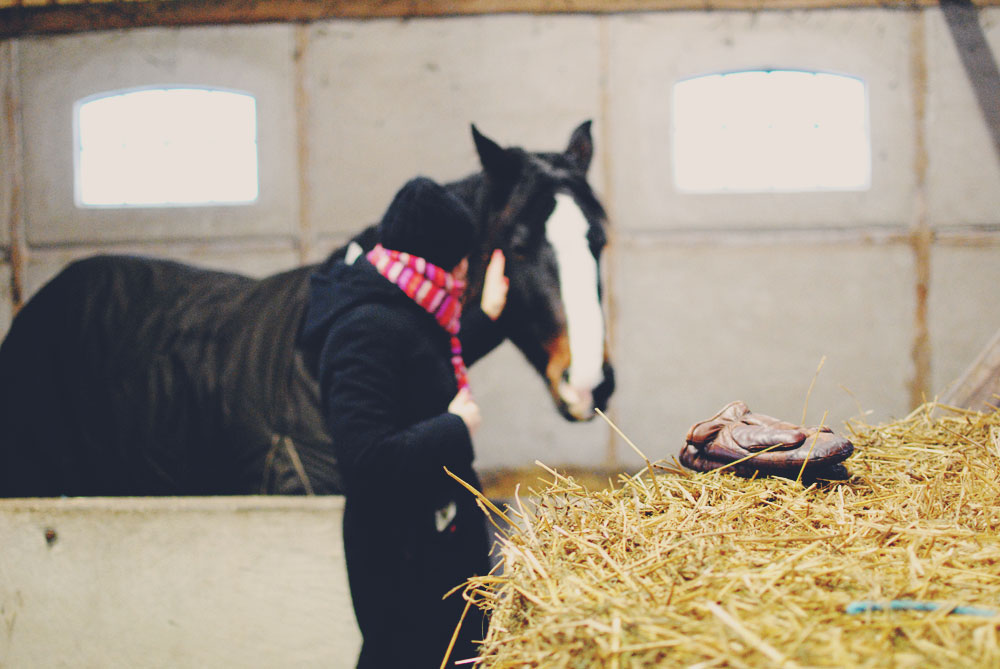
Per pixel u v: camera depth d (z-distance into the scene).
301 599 1.72
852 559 0.82
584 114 3.93
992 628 0.64
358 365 1.12
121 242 3.99
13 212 4.02
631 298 3.91
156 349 2.17
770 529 0.92
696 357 3.90
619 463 3.88
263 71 3.97
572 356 1.91
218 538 1.74
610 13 3.92
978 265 3.86
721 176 3.96
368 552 1.15
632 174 3.92
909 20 3.87
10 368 2.29
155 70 3.99
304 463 1.94
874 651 0.62
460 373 1.26
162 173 4.05
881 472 1.17
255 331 2.13
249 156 4.04
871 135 3.89
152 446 2.09
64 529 1.74
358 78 3.97
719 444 1.12
